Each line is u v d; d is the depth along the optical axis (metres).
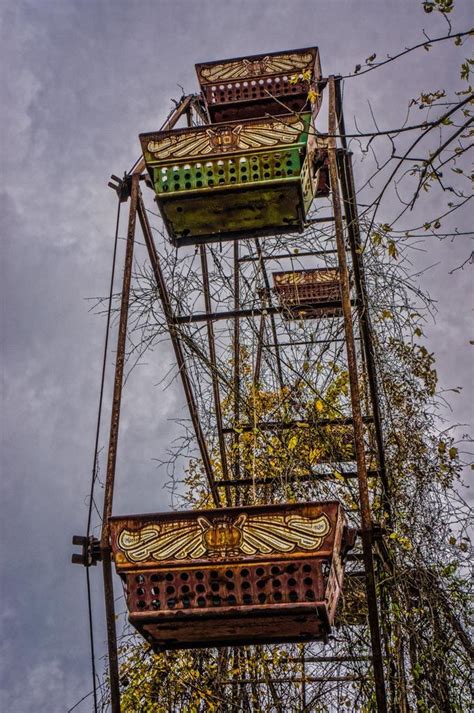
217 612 5.28
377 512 8.61
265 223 6.79
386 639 8.14
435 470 8.84
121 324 6.47
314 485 8.77
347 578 8.27
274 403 9.36
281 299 8.45
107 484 5.99
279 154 6.48
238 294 8.80
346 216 7.58
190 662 9.79
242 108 7.73
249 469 10.09
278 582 5.29
